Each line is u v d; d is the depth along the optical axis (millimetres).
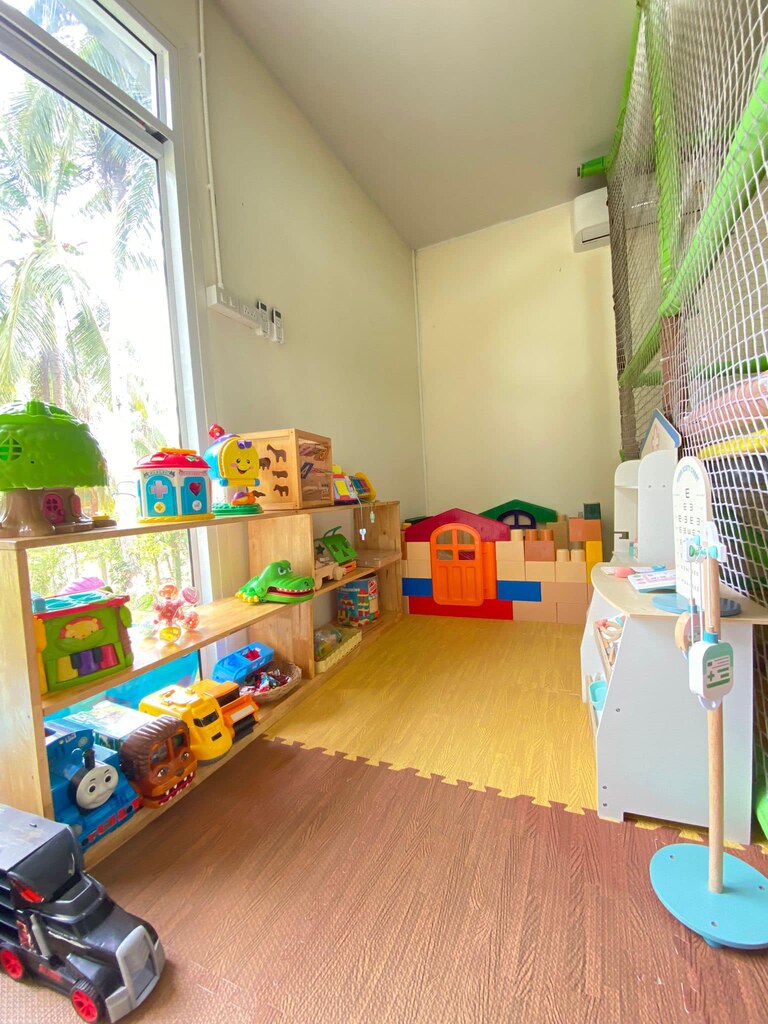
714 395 1140
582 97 2047
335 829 953
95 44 1251
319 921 748
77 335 1192
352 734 1310
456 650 1955
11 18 1033
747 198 925
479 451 3229
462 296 3211
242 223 1679
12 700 832
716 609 695
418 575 2545
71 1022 622
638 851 863
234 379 1612
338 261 2338
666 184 1459
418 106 2061
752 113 775
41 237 1120
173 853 905
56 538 840
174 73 1405
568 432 2990
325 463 1733
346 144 2277
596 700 1191
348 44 1752
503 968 659
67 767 896
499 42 1769
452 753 1202
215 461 1284
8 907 682
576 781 1071
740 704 863
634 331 2238
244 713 1256
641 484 1330
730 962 655
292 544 1585
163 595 1192
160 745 1021
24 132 1090
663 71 1449
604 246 2805
